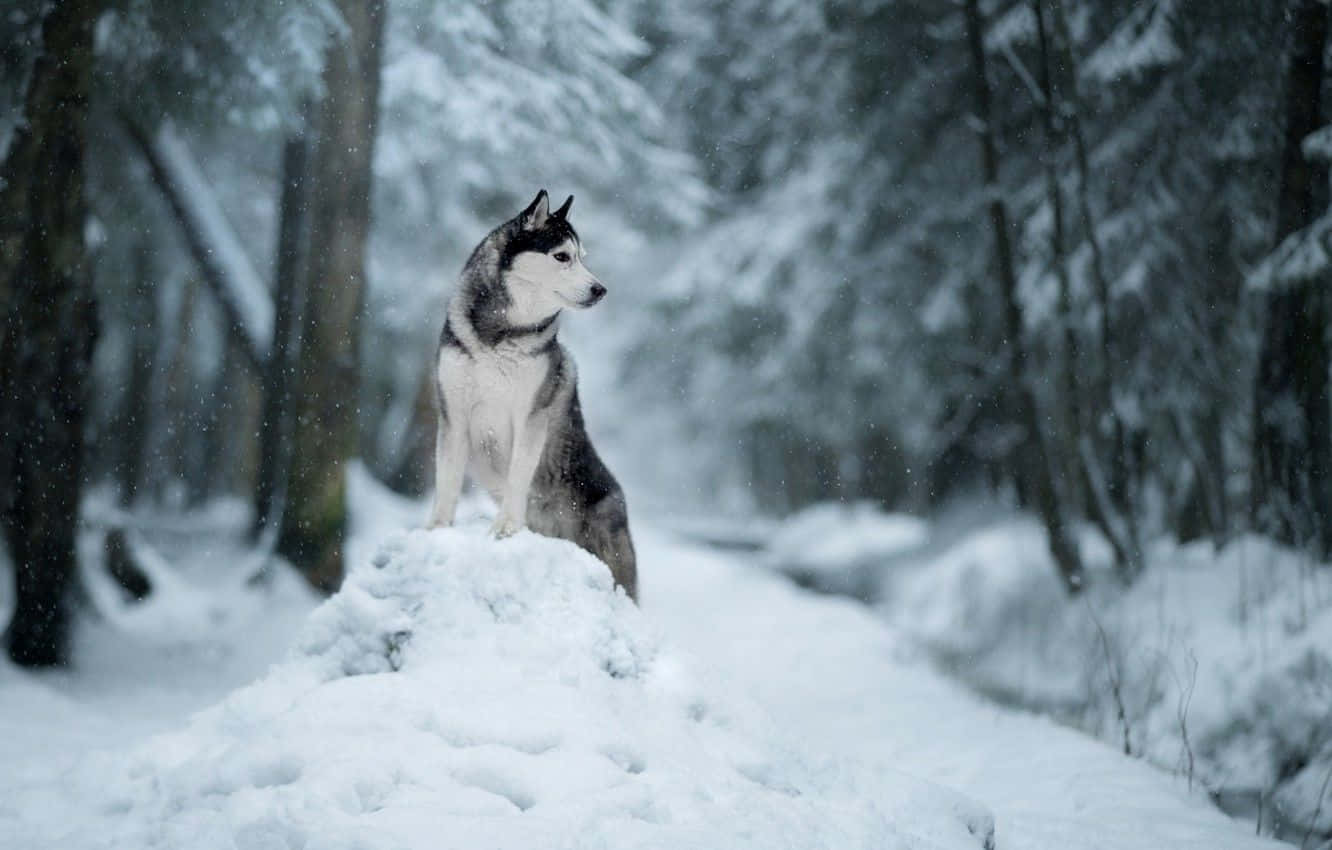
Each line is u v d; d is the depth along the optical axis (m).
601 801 4.22
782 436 24.53
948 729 9.05
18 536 9.61
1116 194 15.02
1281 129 12.94
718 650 12.82
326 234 12.09
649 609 15.04
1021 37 14.38
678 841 4.01
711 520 31.50
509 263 5.86
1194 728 8.73
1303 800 7.53
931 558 18.77
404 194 16.05
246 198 18.50
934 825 5.21
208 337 25.34
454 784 4.29
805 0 18.78
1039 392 16.75
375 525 12.87
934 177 18.20
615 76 15.07
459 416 6.06
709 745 5.15
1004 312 15.23
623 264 23.16
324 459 11.91
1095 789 7.00
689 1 21.16
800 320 19.86
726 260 20.80
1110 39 13.72
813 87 19.36
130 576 11.48
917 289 19.00
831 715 9.77
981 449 19.16
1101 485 13.41
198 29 11.13
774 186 21.09
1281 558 11.41
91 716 8.12
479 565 5.48
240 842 3.93
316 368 12.00
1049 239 14.70
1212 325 14.95
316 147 12.25
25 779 5.71
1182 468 15.42
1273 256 11.45
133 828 4.35
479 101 14.13
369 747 4.45
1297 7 11.96
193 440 26.55
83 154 9.84
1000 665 12.46
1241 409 14.84
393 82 13.96
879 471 23.23
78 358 9.99
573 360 6.51
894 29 17.73
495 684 4.93
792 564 21.31
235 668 10.30
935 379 19.28
